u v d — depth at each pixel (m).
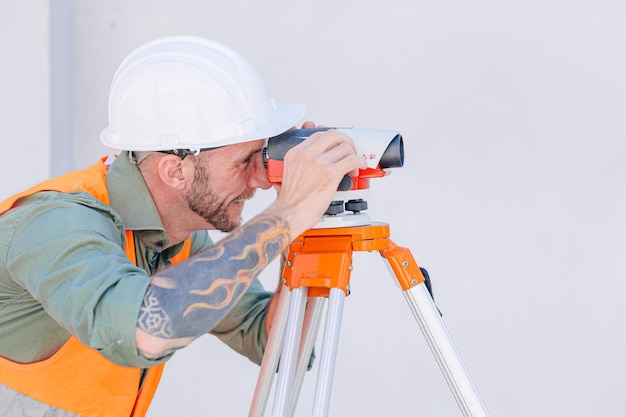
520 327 4.79
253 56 5.00
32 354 2.90
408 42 4.80
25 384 2.91
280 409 2.70
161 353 2.46
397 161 2.87
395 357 5.02
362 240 2.79
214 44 2.97
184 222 3.10
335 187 2.70
